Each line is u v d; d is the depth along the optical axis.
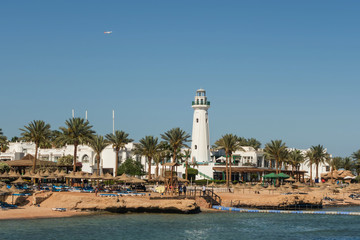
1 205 71.50
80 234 57.44
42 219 66.50
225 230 63.34
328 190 117.62
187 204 75.81
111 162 146.62
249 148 171.00
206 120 158.50
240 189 108.12
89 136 106.38
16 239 53.66
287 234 61.75
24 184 91.44
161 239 56.41
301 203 89.75
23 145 159.50
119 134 120.06
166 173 84.00
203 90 157.88
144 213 74.88
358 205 100.94
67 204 73.56
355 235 61.47
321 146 161.12
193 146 157.12
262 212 83.44
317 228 66.62
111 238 56.00
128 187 95.00
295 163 161.12
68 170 123.50
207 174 148.25
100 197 74.31
